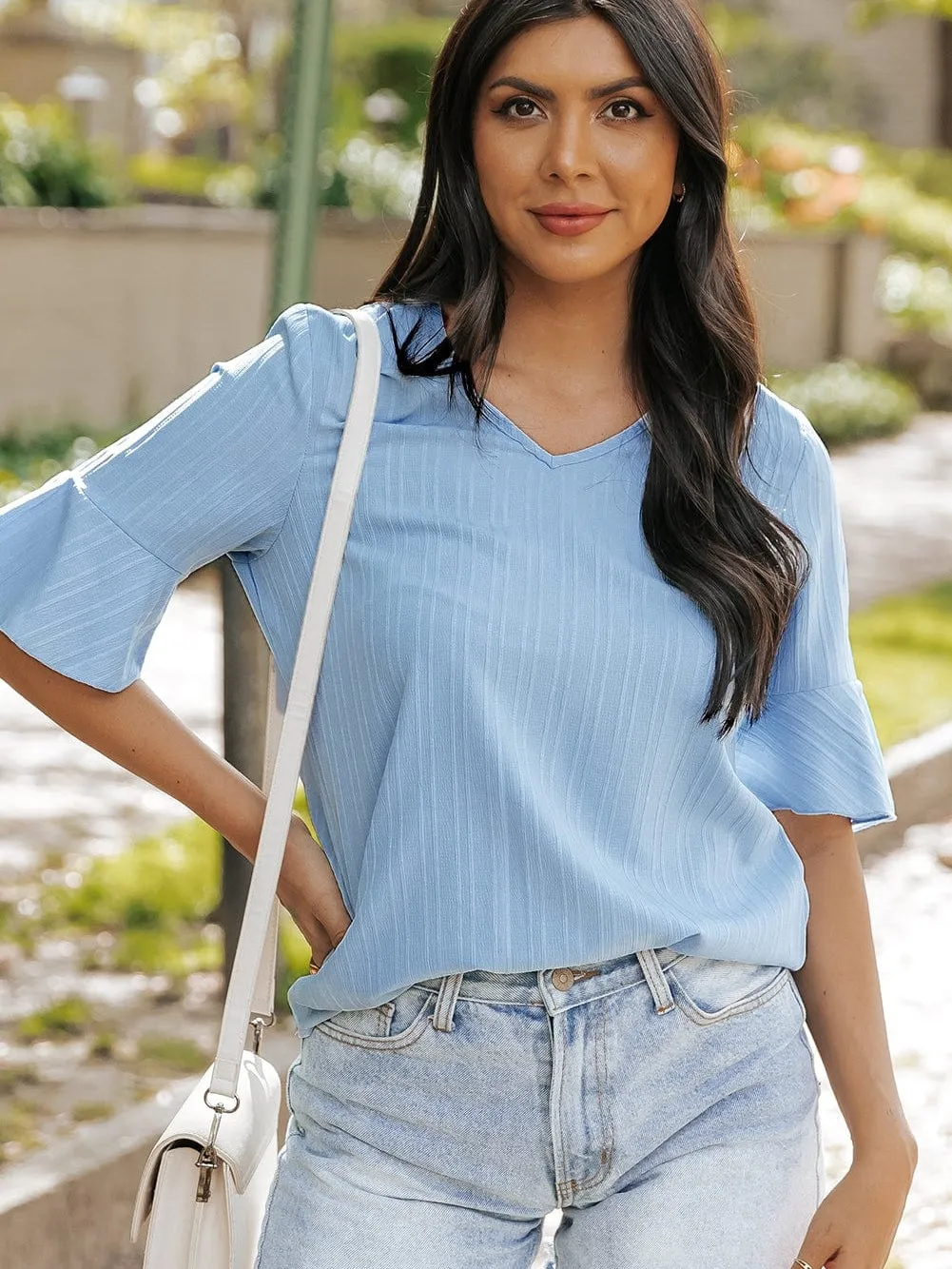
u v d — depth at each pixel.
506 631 1.88
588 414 2.02
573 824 1.91
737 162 2.10
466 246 2.01
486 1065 1.90
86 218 13.10
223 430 1.90
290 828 2.03
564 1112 1.90
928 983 5.13
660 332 2.05
